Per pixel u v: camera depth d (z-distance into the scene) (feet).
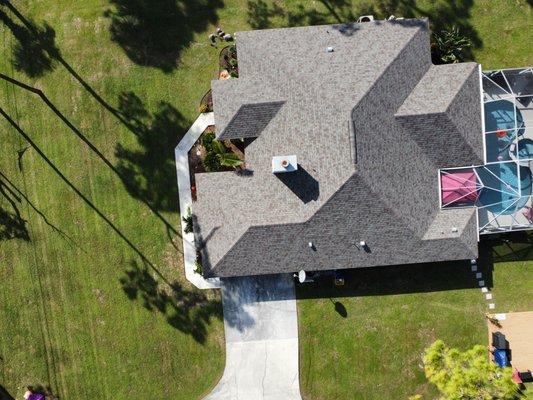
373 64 76.43
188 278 85.66
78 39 85.66
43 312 86.33
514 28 84.74
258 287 85.40
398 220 76.79
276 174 77.10
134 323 86.22
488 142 79.41
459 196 78.18
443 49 81.82
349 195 75.31
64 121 85.71
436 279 85.10
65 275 86.28
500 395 70.49
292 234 77.30
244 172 78.74
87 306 86.33
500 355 82.12
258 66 78.02
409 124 76.38
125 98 85.51
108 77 85.51
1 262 86.28
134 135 85.46
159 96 85.46
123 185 85.76
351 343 85.40
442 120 76.02
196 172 85.30
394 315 85.35
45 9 85.71
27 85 83.41
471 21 84.79
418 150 77.25
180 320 85.92
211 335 85.81
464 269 84.94
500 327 84.69
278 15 85.30
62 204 85.97
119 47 85.61
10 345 86.48
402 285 85.15
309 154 75.97
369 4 85.10
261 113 77.30
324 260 78.74
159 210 85.66
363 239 77.82
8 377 86.63
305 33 78.43
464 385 70.54
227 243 78.07
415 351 85.25
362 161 74.28
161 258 85.76
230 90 77.92
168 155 85.35
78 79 85.46
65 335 86.48
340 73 76.13
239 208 78.07
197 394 86.07
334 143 74.74
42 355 86.53
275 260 78.64
